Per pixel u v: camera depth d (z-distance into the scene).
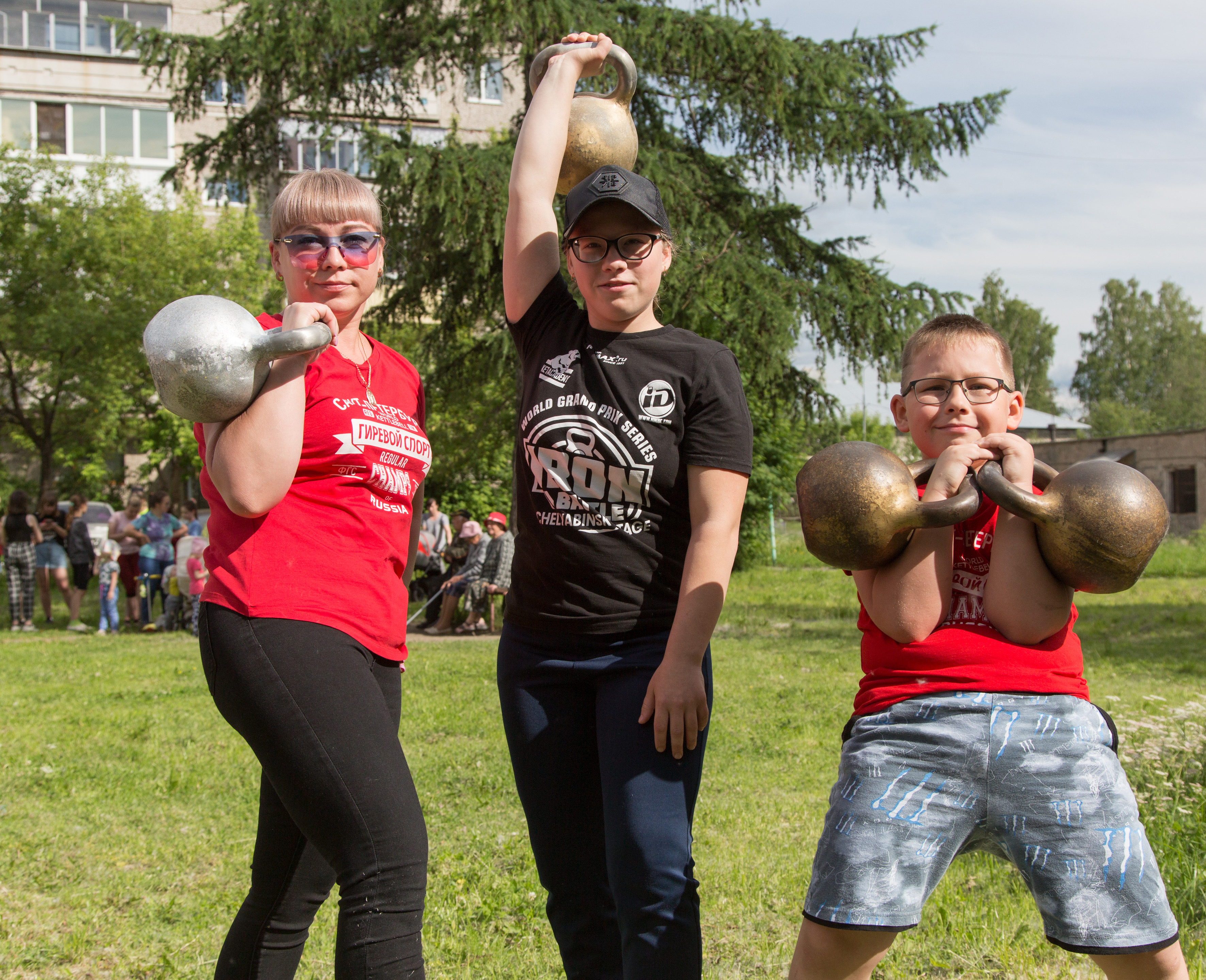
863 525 1.92
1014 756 1.88
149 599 13.88
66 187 27.23
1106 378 81.81
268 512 2.14
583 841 2.35
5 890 3.66
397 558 2.33
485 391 20.55
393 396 2.44
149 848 4.17
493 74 17.14
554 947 3.18
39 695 8.00
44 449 27.53
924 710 1.95
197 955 3.13
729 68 17.05
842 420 18.27
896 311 16.91
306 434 2.21
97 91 35.81
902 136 17.39
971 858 3.92
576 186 2.68
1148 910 1.82
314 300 2.41
